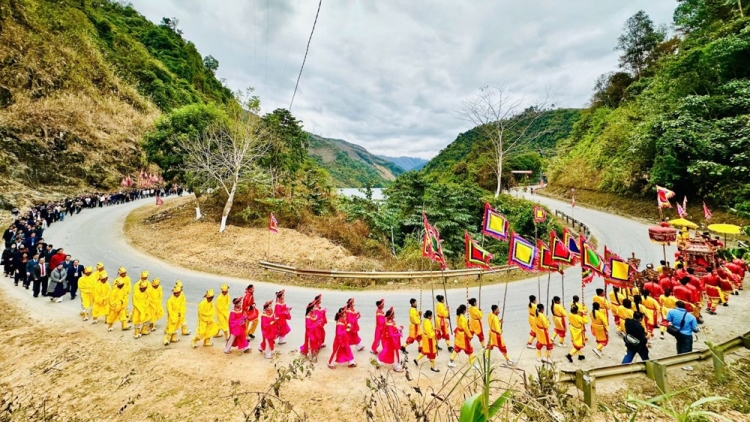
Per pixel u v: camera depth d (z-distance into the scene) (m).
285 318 8.51
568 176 40.38
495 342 7.36
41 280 11.43
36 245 13.88
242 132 22.83
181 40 90.50
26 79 34.91
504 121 34.50
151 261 16.50
